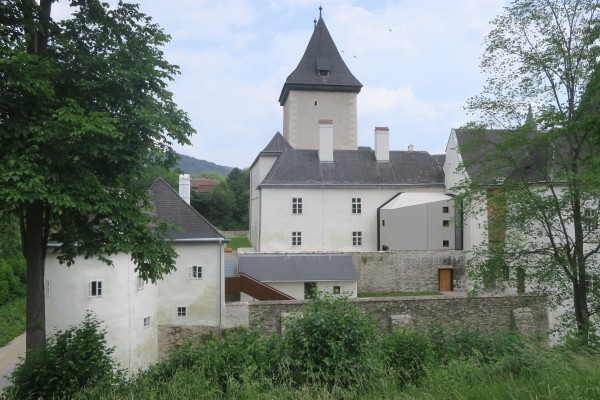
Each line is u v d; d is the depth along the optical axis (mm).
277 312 21500
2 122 8875
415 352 10633
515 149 16859
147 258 10828
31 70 8773
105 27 10727
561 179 15961
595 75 14398
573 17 15758
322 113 44844
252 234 41438
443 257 29281
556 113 15148
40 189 8375
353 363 8945
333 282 26047
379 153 35500
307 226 33062
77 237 10586
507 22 16359
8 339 24344
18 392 9359
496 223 17578
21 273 36031
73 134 8367
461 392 6723
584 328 14461
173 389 8133
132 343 19094
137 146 10164
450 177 33062
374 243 33469
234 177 76000
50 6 10781
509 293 24547
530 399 5930
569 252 16547
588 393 5941
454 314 21797
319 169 34250
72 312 18188
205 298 21438
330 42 45875
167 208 22391
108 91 10266
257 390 7867
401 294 28281
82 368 9672
